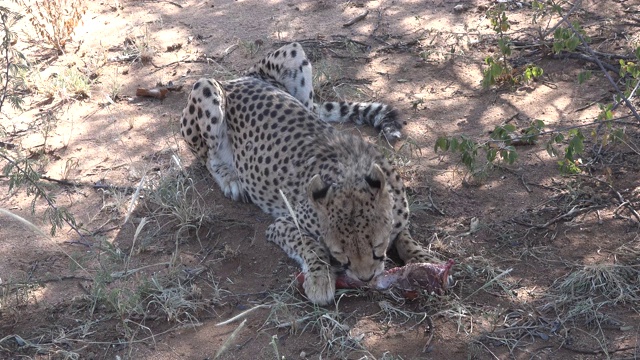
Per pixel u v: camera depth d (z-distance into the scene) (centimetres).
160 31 503
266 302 363
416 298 359
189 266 378
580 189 395
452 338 349
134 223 396
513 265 371
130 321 360
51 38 490
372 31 493
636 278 362
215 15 515
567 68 457
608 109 392
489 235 382
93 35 501
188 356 349
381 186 352
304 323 356
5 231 395
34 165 420
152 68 477
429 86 455
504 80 450
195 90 408
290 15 511
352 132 434
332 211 354
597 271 361
